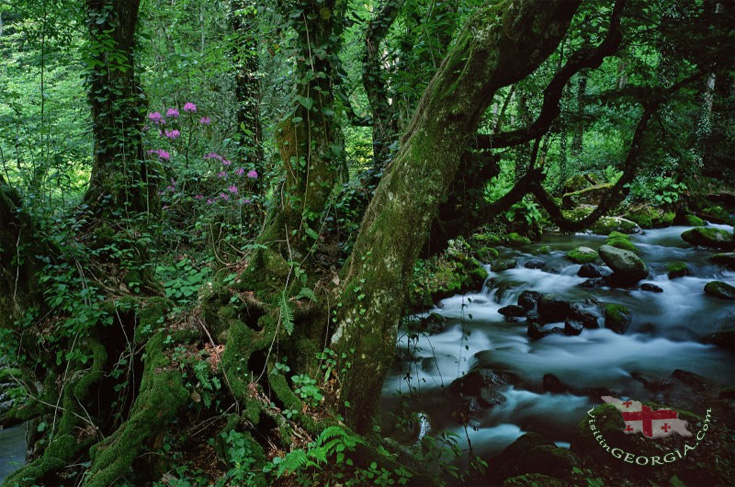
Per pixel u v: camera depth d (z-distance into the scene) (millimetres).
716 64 5555
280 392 3490
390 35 6738
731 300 8562
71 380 3682
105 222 4719
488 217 5758
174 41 9055
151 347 3590
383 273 3832
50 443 3379
